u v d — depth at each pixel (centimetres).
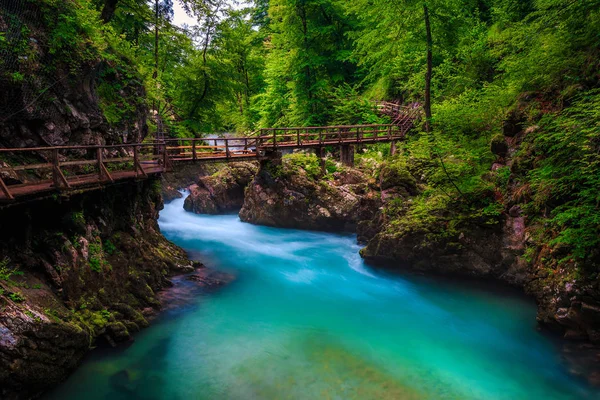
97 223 923
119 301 882
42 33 895
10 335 546
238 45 2298
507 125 1149
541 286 880
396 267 1239
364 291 1118
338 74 2538
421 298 1067
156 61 1978
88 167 1006
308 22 2364
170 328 873
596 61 950
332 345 818
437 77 1922
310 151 2247
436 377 708
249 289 1123
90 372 695
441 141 1145
